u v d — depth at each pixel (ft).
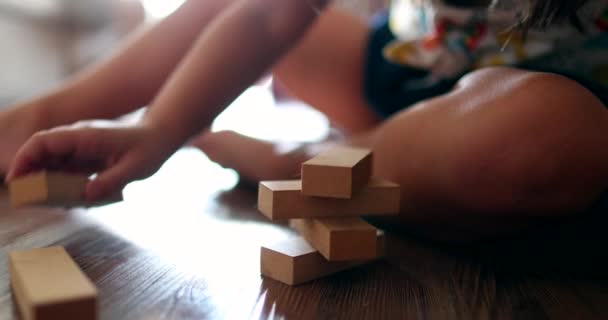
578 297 1.14
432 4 1.81
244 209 1.71
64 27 3.98
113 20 4.08
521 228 1.31
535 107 1.19
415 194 1.38
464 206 1.30
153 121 1.33
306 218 1.16
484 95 1.30
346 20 2.15
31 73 3.62
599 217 1.24
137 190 1.94
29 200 1.18
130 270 1.17
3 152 1.63
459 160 1.25
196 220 1.57
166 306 1.01
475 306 1.08
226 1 1.65
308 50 2.07
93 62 4.01
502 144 1.20
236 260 1.25
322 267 1.18
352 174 1.10
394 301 1.08
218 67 1.41
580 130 1.15
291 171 1.69
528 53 1.55
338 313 1.02
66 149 1.22
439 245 1.44
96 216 1.57
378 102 2.08
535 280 1.22
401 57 1.89
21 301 0.93
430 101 1.45
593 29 1.42
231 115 3.61
